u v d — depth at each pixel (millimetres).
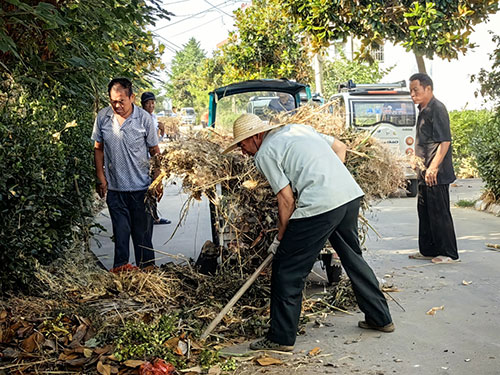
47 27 5812
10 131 4656
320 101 13141
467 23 10562
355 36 11602
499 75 10930
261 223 5176
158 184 5730
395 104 13680
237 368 4062
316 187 4227
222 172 5164
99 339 4281
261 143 4508
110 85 5961
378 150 5496
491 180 10273
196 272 5711
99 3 6438
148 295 5203
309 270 4320
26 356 3996
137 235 6207
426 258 6930
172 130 5719
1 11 5559
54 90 6832
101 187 6211
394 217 10055
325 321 4957
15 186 4586
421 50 10781
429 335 4547
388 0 10766
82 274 5496
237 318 4867
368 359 4137
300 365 4074
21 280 4871
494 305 5184
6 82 5953
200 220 10352
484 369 3900
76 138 6469
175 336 4355
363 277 4586
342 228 4465
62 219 5691
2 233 4543
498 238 7992
